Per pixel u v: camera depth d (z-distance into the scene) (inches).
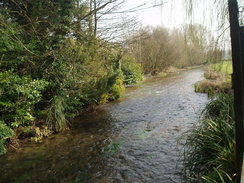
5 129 186.1
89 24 283.1
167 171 135.0
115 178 134.1
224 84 365.1
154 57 1005.8
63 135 235.6
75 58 278.5
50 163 164.7
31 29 239.0
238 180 61.3
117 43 289.1
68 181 135.6
